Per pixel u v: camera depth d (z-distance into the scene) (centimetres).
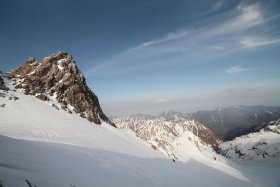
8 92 8212
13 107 7300
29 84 9831
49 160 3522
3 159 2705
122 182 4125
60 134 6569
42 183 2397
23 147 3647
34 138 5353
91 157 5075
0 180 2039
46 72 11175
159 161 10156
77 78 12075
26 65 11369
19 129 5847
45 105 8850
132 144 10531
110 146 7625
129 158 7119
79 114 10225
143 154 9519
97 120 11025
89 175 3619
